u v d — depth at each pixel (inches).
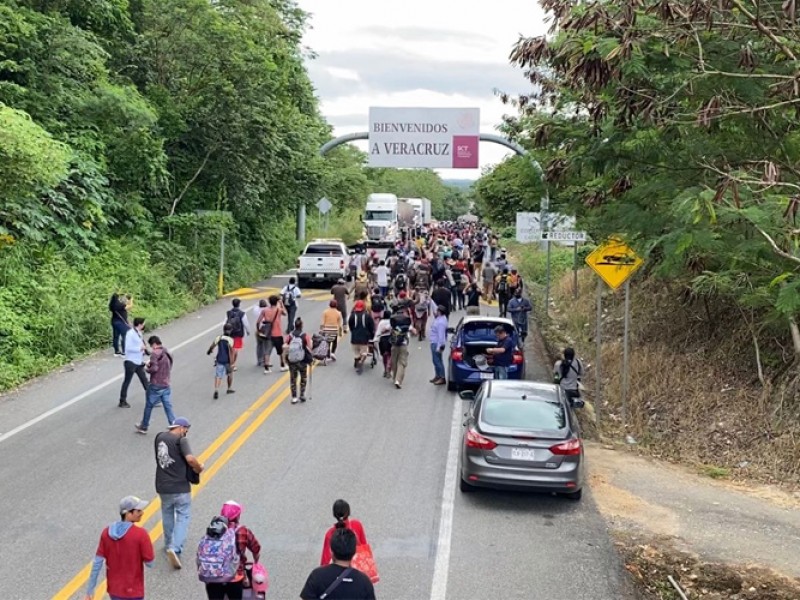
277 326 735.1
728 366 624.1
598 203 364.8
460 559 357.4
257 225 1592.0
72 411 588.7
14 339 716.7
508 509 421.1
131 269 992.2
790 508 447.8
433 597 321.1
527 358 824.3
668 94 317.7
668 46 306.2
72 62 991.0
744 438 545.0
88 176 970.1
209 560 274.7
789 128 324.2
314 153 1529.3
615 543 382.3
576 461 416.8
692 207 277.4
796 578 354.3
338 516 272.2
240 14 1285.7
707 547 384.8
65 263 891.4
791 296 311.4
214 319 1006.4
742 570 360.2
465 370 661.9
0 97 888.9
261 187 1322.6
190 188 1283.2
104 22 1128.2
